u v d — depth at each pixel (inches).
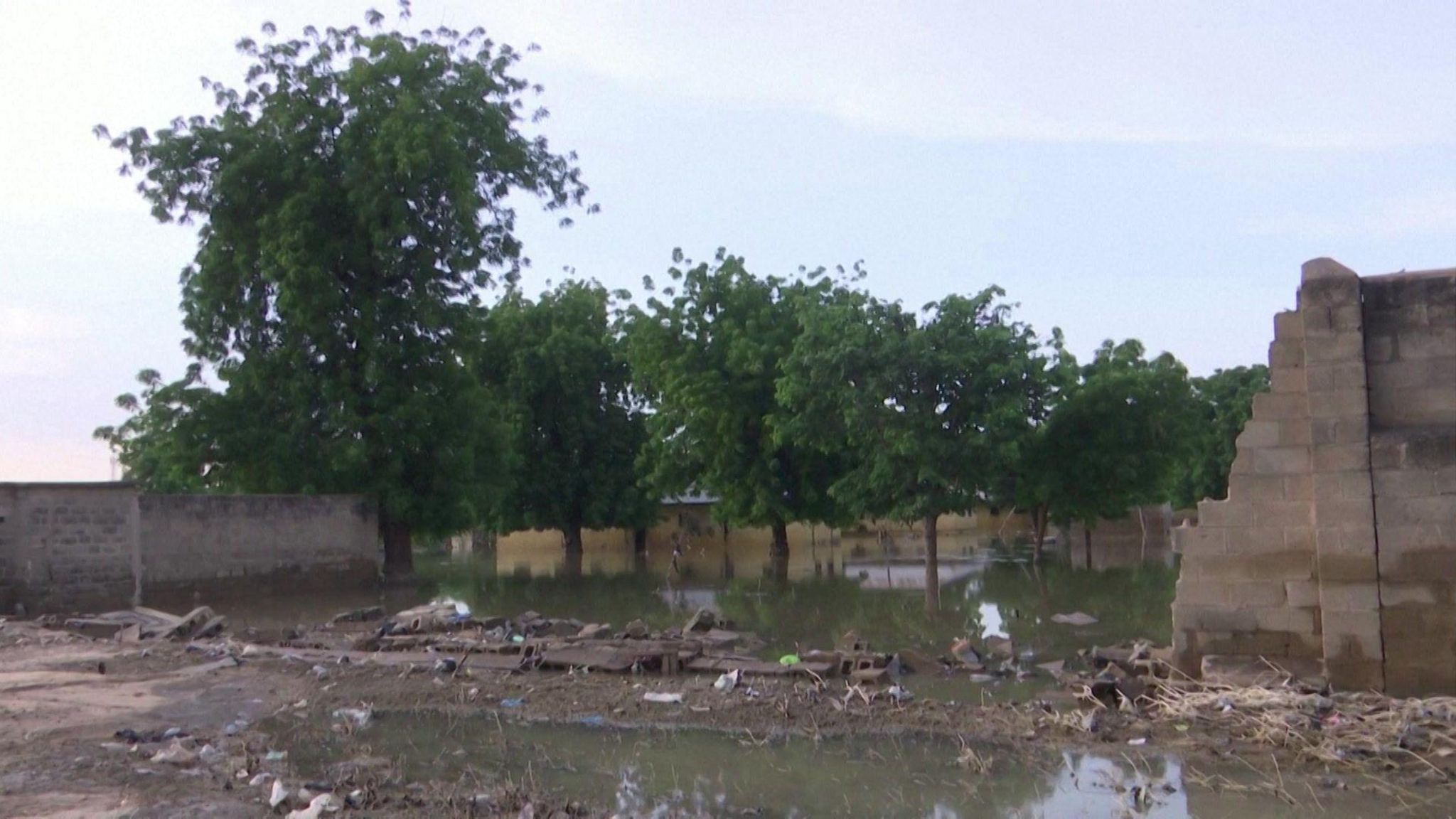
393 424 1262.3
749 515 1549.0
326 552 1230.9
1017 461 1043.9
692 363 1541.6
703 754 427.2
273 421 1283.2
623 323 1603.1
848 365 965.2
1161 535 1907.0
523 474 1899.6
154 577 1026.7
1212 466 2059.5
